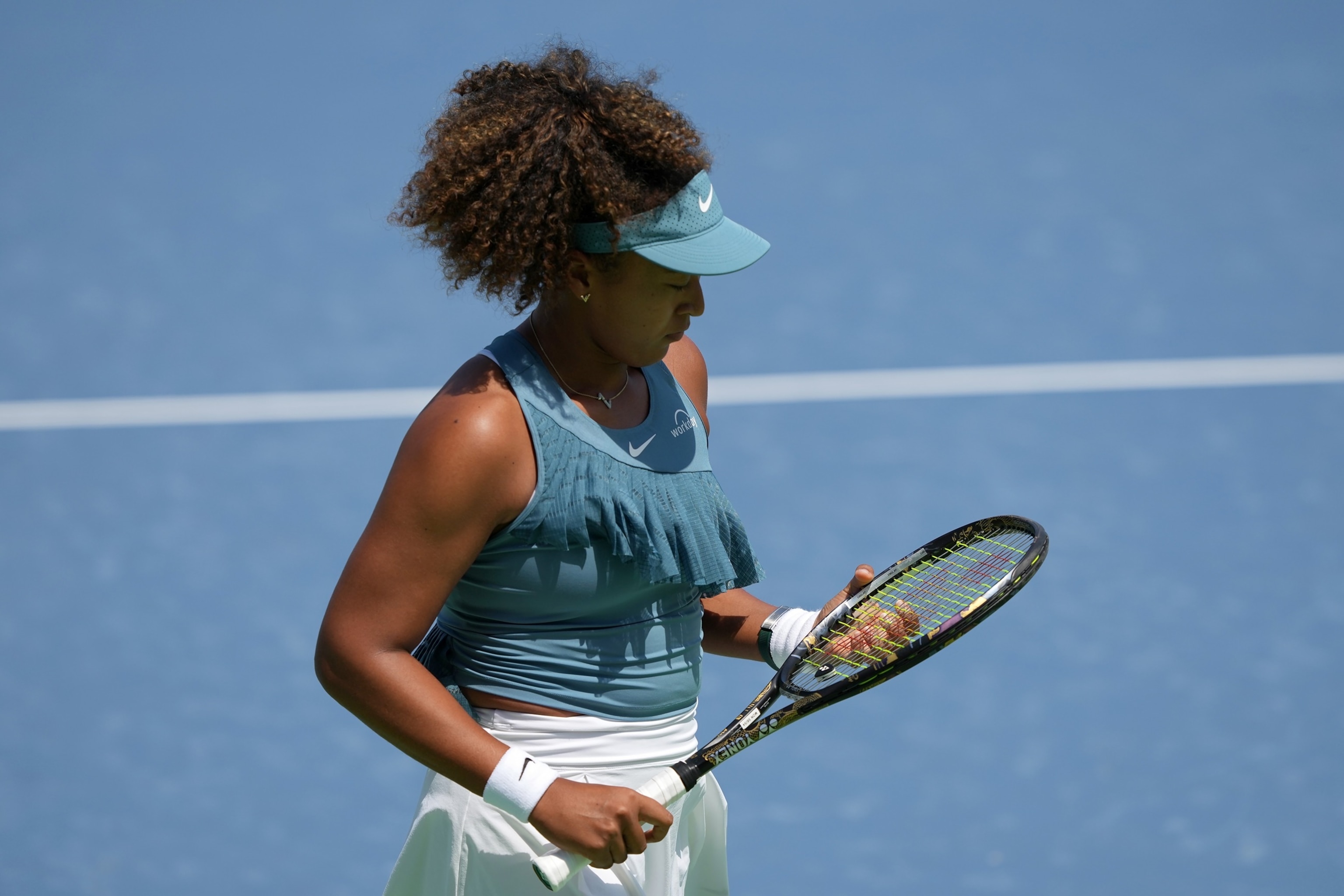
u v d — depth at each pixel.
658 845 10.76
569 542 9.85
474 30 53.66
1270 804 18.45
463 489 9.48
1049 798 18.69
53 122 48.09
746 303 37.12
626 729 10.41
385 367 33.78
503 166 9.62
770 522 26.48
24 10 56.28
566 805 9.50
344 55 52.12
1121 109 48.50
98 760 19.78
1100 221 41.41
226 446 30.05
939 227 41.31
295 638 23.17
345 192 43.59
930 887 16.86
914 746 19.98
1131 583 24.31
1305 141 45.88
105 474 28.83
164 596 24.38
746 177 44.53
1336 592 23.88
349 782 19.42
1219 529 26.08
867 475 28.36
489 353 10.00
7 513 27.22
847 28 54.56
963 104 49.09
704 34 53.84
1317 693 21.03
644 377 10.74
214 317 36.31
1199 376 32.59
